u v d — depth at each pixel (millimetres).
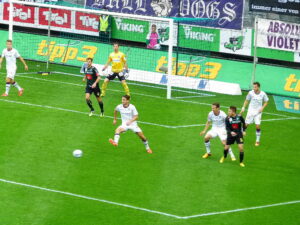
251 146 57688
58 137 56656
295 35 77375
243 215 42906
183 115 66125
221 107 71062
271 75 78375
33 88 73375
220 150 55750
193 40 83125
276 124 65375
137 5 86375
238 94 77500
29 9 93000
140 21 86312
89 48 86938
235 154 55094
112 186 46719
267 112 70062
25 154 52094
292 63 78500
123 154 53469
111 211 42594
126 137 57812
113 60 70375
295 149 57594
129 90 76000
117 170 49844
